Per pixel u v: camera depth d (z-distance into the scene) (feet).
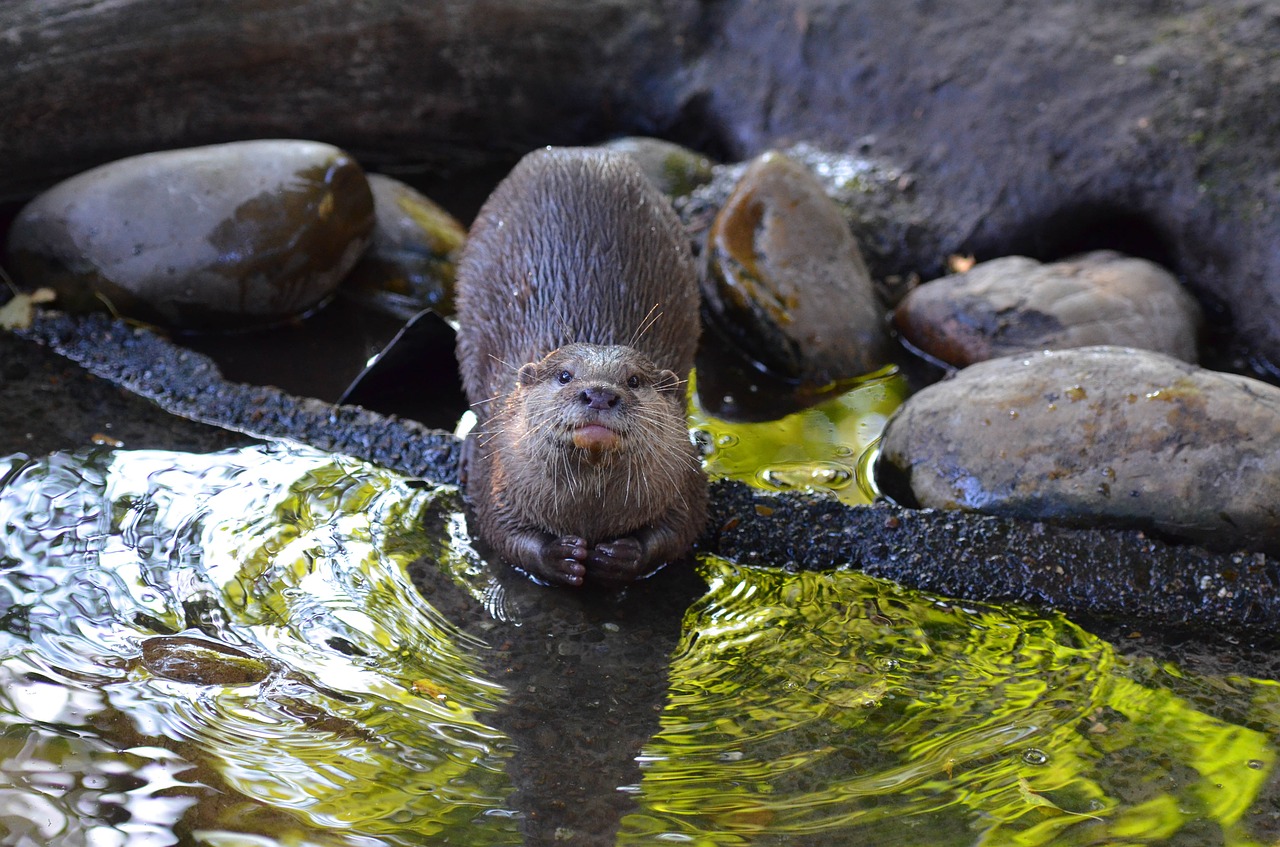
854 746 11.43
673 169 21.39
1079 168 19.88
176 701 11.37
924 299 18.71
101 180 18.52
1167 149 19.38
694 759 11.20
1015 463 14.69
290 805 10.28
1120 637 13.29
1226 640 13.26
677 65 23.38
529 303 15.16
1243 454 13.96
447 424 16.88
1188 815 10.60
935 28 21.80
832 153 21.85
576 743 11.33
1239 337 18.66
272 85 21.54
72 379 17.22
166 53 20.38
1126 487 14.25
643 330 14.98
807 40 22.57
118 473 15.11
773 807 10.61
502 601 13.50
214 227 18.13
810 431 16.93
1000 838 10.27
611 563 13.51
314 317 19.25
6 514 14.03
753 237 18.61
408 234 19.77
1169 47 20.31
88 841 9.75
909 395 17.81
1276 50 19.85
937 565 14.19
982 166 20.58
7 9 19.33
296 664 12.06
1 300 18.61
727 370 18.30
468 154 23.88
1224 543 13.98
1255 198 18.61
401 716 11.50
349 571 13.65
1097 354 15.17
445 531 14.66
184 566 13.39
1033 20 21.29
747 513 14.94
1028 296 17.94
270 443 16.14
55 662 11.75
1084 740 11.57
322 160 18.72
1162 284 18.16
